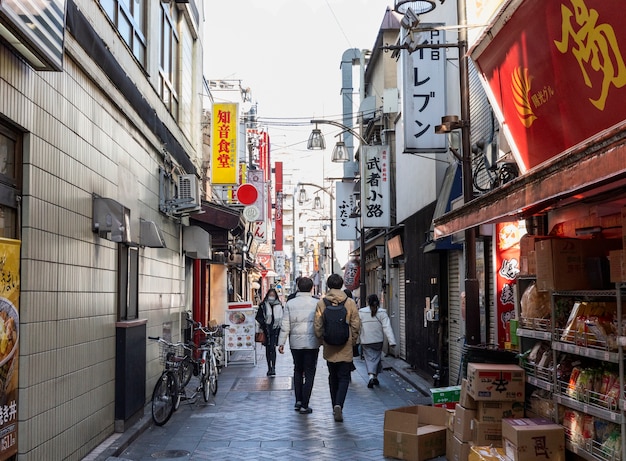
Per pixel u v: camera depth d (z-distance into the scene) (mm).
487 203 5219
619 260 4594
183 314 13586
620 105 5020
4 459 4781
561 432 5227
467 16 8547
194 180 11695
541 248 5418
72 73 6434
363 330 12609
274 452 7316
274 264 58000
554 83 5969
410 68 11242
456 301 11867
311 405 10422
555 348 5383
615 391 4645
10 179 5113
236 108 18609
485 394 5891
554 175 4035
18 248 5082
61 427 5945
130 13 9336
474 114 10828
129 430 7992
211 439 7984
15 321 5000
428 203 14125
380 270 23172
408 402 10727
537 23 5895
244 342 16438
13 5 4410
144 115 9664
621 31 4648
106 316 7602
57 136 5969
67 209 6211
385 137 21094
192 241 14062
